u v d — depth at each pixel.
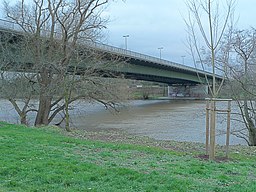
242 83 16.80
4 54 22.52
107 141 14.37
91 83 22.42
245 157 11.93
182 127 26.97
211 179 7.44
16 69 22.25
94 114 36.53
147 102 62.25
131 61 39.41
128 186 6.37
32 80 22.34
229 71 21.27
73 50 21.69
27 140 12.10
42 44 22.03
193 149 13.42
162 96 78.44
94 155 9.94
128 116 35.88
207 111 10.98
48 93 21.89
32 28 22.77
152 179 6.86
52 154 9.43
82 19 22.17
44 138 12.98
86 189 6.12
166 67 51.28
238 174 8.22
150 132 24.09
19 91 22.39
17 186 6.27
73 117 33.00
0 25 23.19
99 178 6.87
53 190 6.04
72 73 22.73
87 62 22.59
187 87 75.69
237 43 25.02
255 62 17.56
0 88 22.17
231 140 21.38
